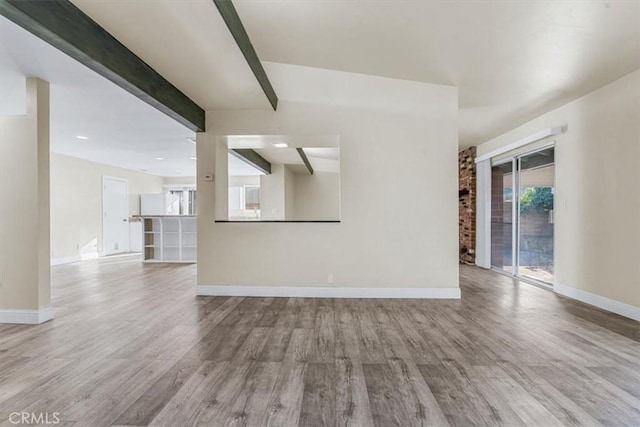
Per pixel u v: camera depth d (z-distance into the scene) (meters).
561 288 4.39
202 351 2.60
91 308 3.77
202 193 4.38
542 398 1.96
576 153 4.13
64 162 7.28
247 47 2.90
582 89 3.83
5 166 3.28
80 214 7.72
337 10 2.81
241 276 4.34
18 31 2.42
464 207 7.18
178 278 5.52
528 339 2.84
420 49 3.32
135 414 1.81
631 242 3.39
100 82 3.33
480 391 2.04
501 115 4.81
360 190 4.19
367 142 4.18
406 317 3.43
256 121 4.27
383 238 4.18
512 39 2.93
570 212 4.23
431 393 2.02
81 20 2.27
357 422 1.75
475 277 5.57
